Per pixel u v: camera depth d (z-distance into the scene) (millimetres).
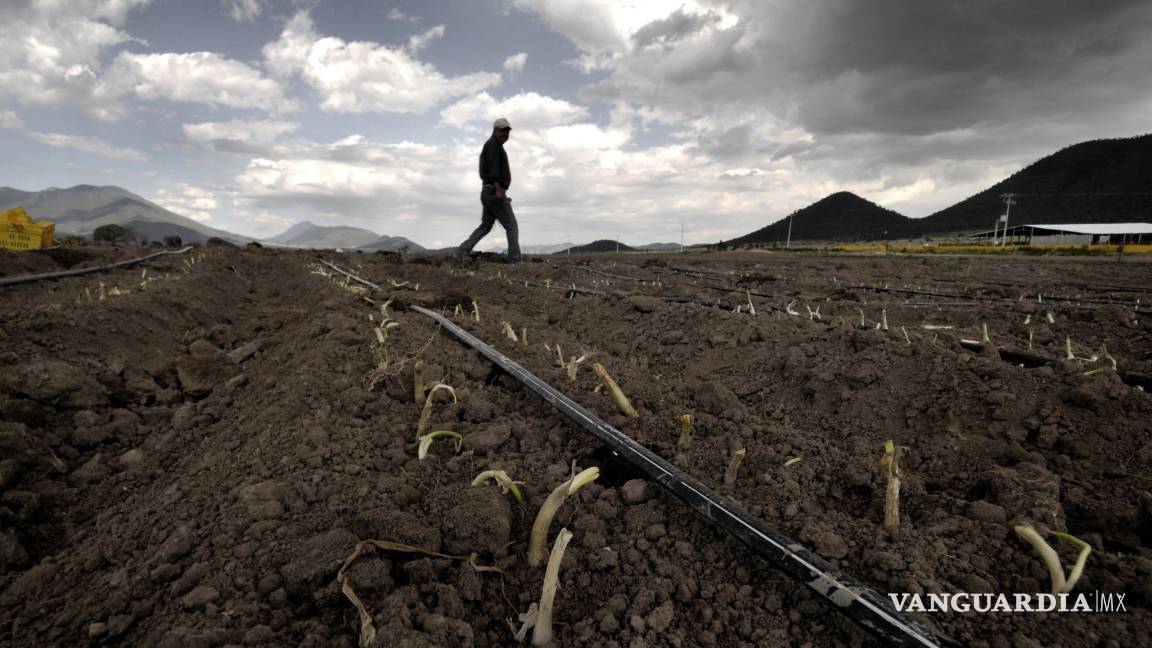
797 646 1720
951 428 3246
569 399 3475
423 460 2752
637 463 2631
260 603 1793
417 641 1593
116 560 2094
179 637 1621
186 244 19375
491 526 2076
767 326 5484
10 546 2271
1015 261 23672
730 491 2490
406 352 4383
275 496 2303
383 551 2027
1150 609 1781
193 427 3686
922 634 1602
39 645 1697
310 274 11148
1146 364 5035
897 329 5355
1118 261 23672
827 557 2023
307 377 3639
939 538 2105
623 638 1752
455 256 17062
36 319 4695
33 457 2971
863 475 2654
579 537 2232
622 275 14242
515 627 1792
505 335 5559
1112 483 2646
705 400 3584
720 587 1936
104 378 4359
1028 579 1852
